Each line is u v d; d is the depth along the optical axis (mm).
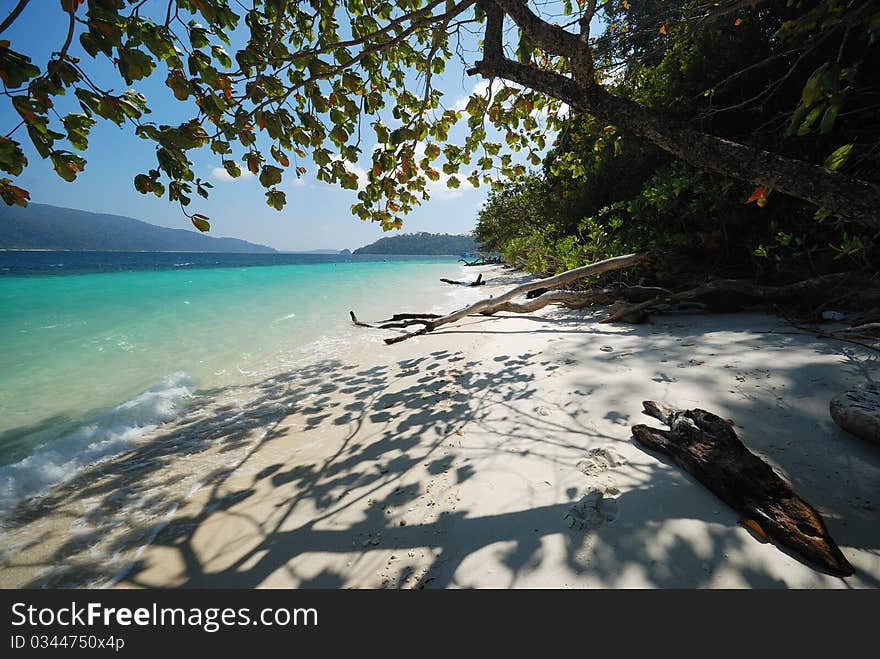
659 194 7926
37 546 2629
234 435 4219
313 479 3252
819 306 5355
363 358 7078
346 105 3568
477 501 2625
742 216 7375
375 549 2354
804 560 1826
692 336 5379
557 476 2732
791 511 2016
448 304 14312
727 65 7023
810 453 2506
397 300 15992
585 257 9867
